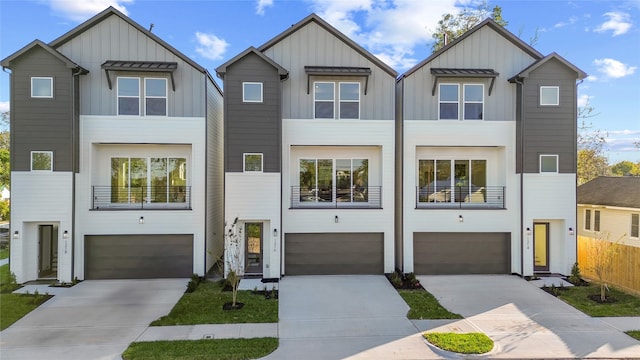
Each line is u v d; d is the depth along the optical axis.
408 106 12.51
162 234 11.95
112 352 6.53
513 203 12.50
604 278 10.42
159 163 12.63
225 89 11.64
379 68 12.50
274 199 11.74
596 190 17.64
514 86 12.59
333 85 12.41
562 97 12.28
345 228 12.35
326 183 12.98
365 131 12.40
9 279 10.53
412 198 12.48
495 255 12.62
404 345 6.89
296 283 11.30
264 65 11.77
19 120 11.13
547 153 12.22
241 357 6.28
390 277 11.62
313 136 12.29
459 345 6.67
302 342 6.98
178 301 9.57
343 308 9.02
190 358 6.19
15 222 11.05
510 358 6.38
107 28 11.88
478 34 12.73
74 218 11.44
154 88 11.98
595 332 7.55
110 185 12.42
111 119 11.75
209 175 12.62
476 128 12.52
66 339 7.11
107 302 9.49
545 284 11.27
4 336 7.25
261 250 12.14
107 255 11.84
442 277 12.14
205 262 11.99
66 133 11.27
